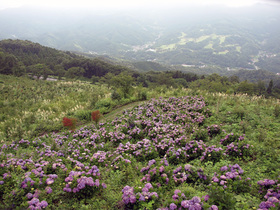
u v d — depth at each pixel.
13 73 65.25
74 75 88.00
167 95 16.78
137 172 5.11
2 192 4.27
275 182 3.86
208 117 9.30
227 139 6.38
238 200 3.71
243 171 4.48
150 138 7.59
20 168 5.09
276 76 157.62
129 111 12.47
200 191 4.11
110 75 82.81
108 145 7.52
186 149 5.91
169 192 4.15
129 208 3.83
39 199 3.99
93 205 3.96
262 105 10.30
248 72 179.62
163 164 4.94
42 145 8.70
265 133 6.66
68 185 4.21
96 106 16.11
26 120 14.33
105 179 4.96
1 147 8.32
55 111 17.53
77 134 9.36
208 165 5.10
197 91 15.66
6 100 21.88
